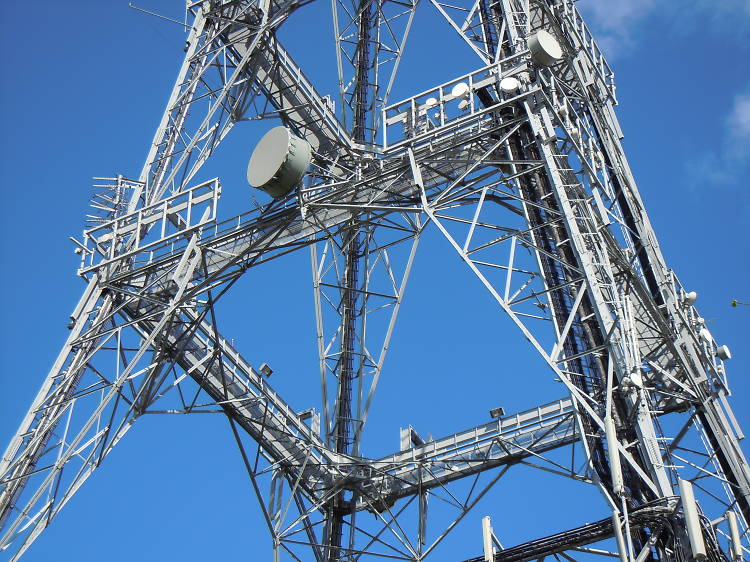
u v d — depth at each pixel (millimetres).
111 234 33438
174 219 33562
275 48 36562
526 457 34125
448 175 31391
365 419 37656
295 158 30438
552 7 33688
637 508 23641
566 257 30000
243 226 31688
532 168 28812
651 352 27438
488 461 34594
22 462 30031
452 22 32438
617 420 26953
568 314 29312
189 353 33656
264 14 36281
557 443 33719
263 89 36875
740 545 22438
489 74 31000
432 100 31203
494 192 30516
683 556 22797
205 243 31953
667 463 25172
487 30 34688
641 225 30812
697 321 28250
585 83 32469
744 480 25422
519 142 30953
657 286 29719
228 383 34375
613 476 23156
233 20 36969
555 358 25812
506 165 30609
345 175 34781
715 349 28047
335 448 37094
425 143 31359
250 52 35656
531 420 34844
